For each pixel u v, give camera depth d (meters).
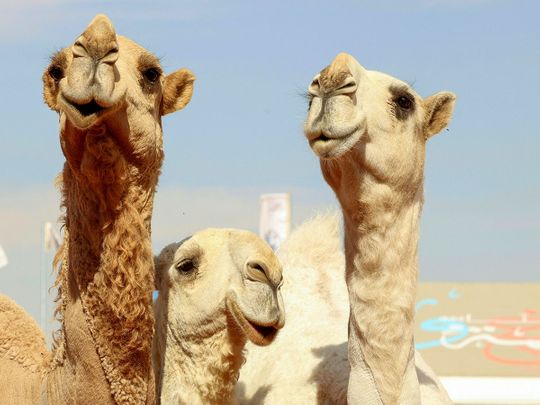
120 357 7.10
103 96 6.43
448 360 26.50
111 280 6.99
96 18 6.48
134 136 7.00
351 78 7.34
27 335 8.26
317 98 7.35
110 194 6.95
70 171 7.16
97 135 6.79
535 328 26.58
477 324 26.72
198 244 8.04
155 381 7.66
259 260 7.80
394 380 7.74
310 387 8.98
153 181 7.23
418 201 7.95
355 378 7.84
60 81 6.64
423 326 26.83
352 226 7.82
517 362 26.38
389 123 7.70
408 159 7.79
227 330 7.93
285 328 9.77
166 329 8.12
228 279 7.91
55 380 7.43
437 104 8.13
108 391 7.14
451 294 26.94
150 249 7.16
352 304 7.87
